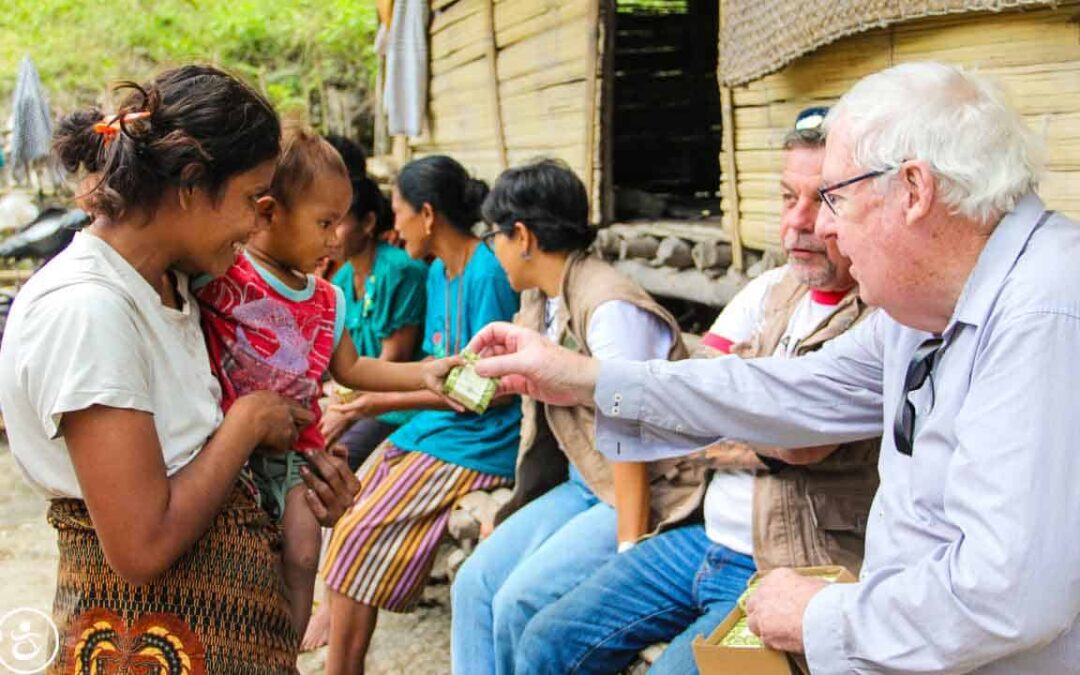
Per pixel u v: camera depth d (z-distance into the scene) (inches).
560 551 111.6
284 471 82.3
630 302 110.3
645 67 222.8
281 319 82.1
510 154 201.9
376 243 155.2
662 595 99.3
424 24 240.8
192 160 64.6
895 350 70.7
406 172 140.3
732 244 140.3
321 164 83.3
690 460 98.7
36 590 163.8
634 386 87.0
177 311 69.5
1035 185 62.8
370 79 464.8
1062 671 60.4
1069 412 56.7
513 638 109.7
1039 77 91.0
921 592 59.6
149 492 63.8
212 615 68.8
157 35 494.9
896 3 95.8
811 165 87.7
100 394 62.0
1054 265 58.8
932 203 60.9
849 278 90.4
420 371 97.8
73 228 197.5
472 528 131.2
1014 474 56.6
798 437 84.3
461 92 226.4
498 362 90.9
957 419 60.3
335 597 130.6
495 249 121.0
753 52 121.5
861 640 62.2
